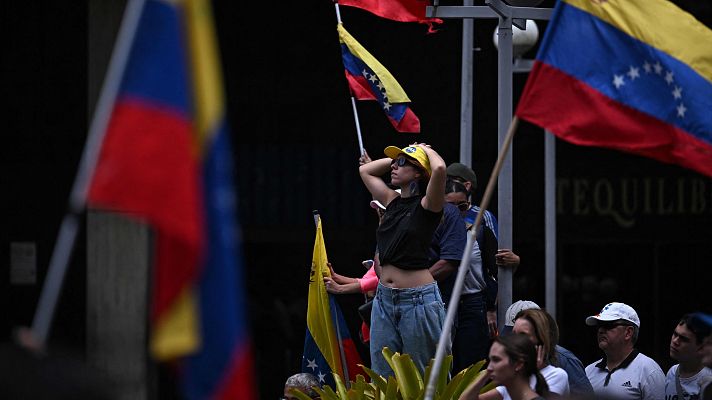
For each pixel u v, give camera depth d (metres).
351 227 48.59
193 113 13.20
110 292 23.02
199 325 13.04
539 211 49.44
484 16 28.83
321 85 48.75
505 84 28.09
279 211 48.50
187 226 12.92
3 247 47.66
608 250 49.84
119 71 13.17
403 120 31.28
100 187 12.98
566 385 21.95
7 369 10.91
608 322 26.38
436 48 48.56
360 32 48.62
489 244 28.42
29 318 47.44
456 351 27.53
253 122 48.75
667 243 49.88
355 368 28.75
